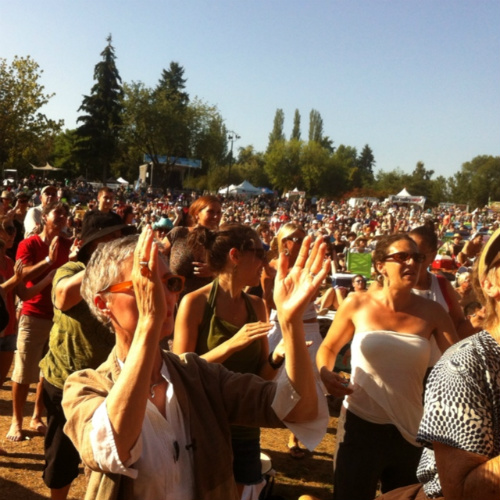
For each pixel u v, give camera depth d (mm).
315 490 4961
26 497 4441
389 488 3541
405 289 3596
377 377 3420
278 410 2094
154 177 85625
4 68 43219
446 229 36688
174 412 2033
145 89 76188
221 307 3471
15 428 5391
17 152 44938
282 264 2100
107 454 1725
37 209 8602
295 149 111500
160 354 2092
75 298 3471
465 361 1885
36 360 5379
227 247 3445
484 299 2059
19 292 5137
